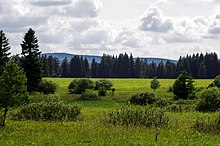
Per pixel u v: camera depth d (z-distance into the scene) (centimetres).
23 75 3122
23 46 9388
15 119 3778
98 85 10806
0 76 3066
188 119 3906
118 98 9088
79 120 3781
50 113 3812
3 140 2414
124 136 2578
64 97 9419
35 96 8138
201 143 2377
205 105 5500
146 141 2378
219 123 3039
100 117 3919
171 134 2769
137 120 3322
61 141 2367
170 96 9069
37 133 2748
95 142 2325
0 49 9044
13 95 3061
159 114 3412
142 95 7275
